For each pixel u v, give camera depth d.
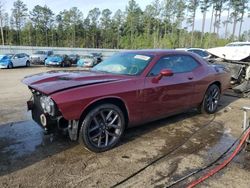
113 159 3.59
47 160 3.52
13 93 8.20
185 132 4.67
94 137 3.71
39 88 3.53
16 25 68.88
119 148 3.94
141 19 71.38
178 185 2.98
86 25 79.25
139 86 4.02
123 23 77.62
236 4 51.47
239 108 6.46
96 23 80.06
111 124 3.86
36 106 3.95
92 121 3.67
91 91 3.54
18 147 3.89
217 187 2.95
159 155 3.73
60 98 3.30
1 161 3.46
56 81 3.74
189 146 4.06
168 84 4.45
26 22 70.38
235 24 53.56
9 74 15.20
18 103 6.67
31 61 24.38
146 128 4.82
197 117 5.57
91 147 3.69
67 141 4.14
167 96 4.49
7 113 5.65
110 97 3.71
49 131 3.69
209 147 4.04
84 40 78.31
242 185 3.00
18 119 5.22
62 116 3.45
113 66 4.58
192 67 5.17
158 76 4.31
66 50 35.91
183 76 4.82
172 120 5.32
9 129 4.63
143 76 4.15
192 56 5.27
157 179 3.11
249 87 7.90
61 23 75.88
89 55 27.30
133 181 3.06
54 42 75.06
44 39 73.12
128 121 4.08
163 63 4.54
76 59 25.72
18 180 3.04
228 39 54.25
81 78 3.86
